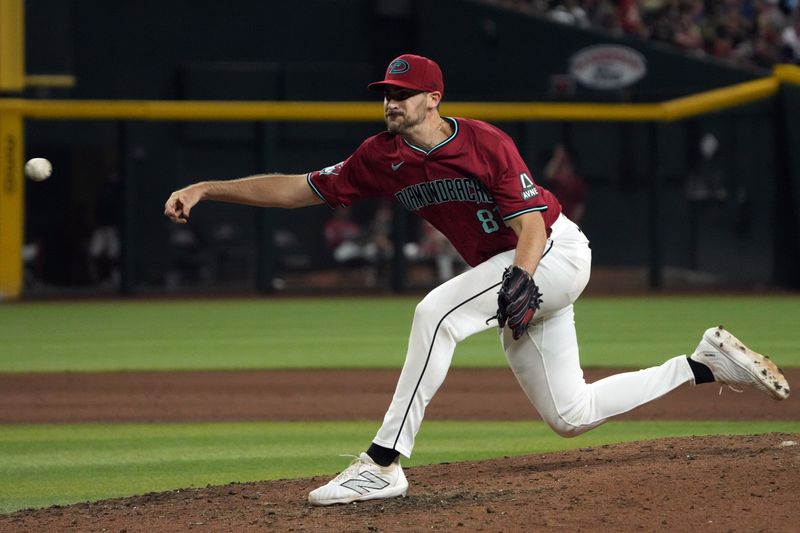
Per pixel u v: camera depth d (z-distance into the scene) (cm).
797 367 3331
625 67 7169
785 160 6347
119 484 1888
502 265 1570
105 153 6525
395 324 4816
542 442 2273
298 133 6644
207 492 1708
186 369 3462
